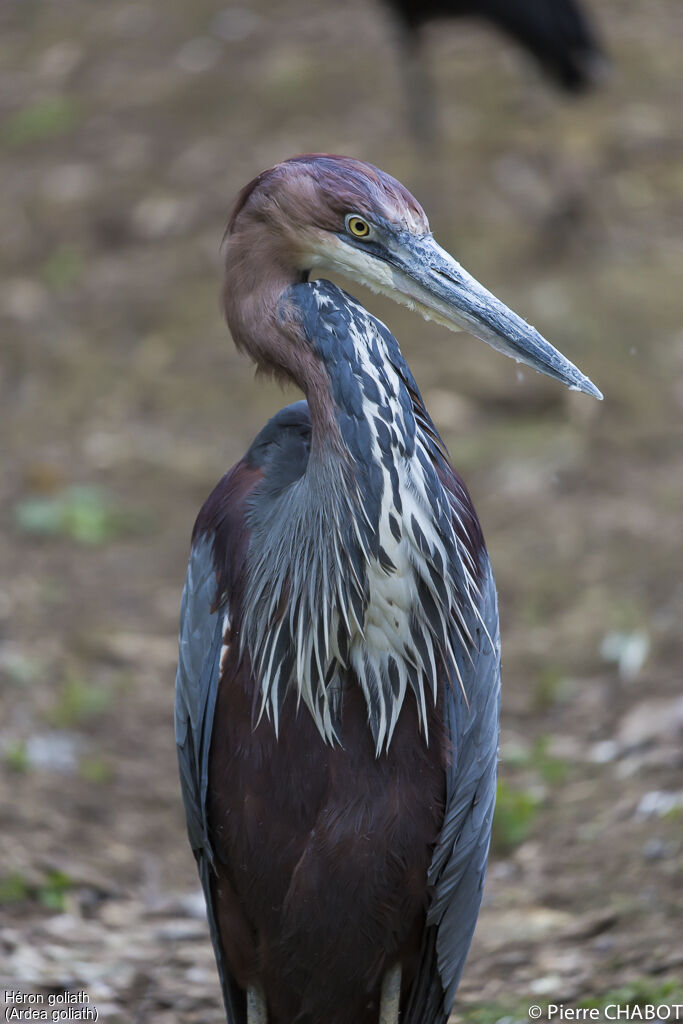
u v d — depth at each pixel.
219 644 6.06
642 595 12.17
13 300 18.64
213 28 25.14
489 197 19.00
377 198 5.86
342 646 5.79
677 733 10.04
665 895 7.97
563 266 17.61
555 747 10.43
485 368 15.95
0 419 16.34
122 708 11.24
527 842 9.27
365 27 24.22
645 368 15.70
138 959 7.95
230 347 17.31
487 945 7.98
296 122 21.42
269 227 5.95
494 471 14.48
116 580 13.30
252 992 6.33
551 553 13.03
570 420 15.19
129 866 9.22
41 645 11.99
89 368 17.20
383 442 5.68
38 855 8.98
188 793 6.29
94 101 23.38
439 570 5.80
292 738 5.86
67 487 14.77
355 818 5.82
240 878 6.04
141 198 20.23
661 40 22.91
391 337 5.89
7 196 21.03
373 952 6.03
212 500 6.39
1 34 26.94
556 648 11.80
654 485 13.91
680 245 17.94
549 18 18.75
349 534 5.71
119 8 26.77
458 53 23.28
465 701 5.98
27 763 10.12
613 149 19.92
